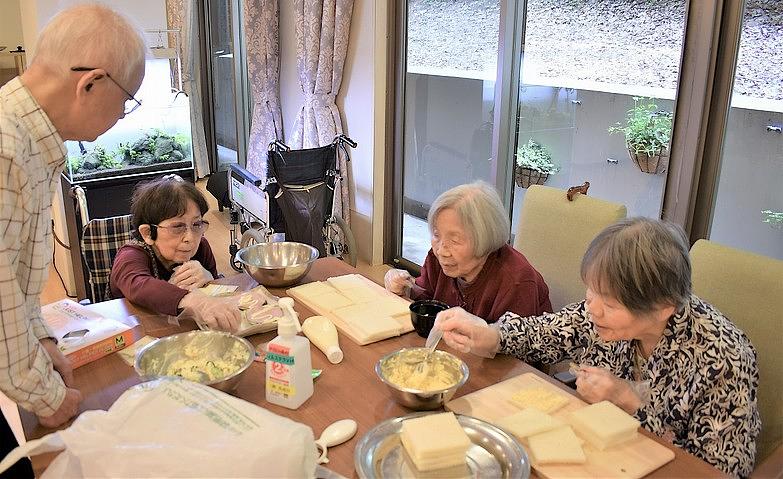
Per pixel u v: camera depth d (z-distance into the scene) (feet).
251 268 6.34
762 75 7.46
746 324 5.05
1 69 17.61
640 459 3.79
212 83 20.33
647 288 4.00
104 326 5.16
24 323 3.77
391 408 4.35
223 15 18.47
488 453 3.83
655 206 9.18
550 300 6.73
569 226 6.78
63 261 11.68
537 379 4.72
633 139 9.27
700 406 4.23
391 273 6.42
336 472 3.68
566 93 10.24
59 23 3.96
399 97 12.85
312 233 11.80
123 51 4.09
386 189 13.50
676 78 7.79
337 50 13.14
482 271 5.98
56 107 4.06
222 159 20.83
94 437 3.10
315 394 4.52
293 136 14.75
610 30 9.27
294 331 4.33
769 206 7.96
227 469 3.02
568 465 3.73
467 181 12.24
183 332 5.45
